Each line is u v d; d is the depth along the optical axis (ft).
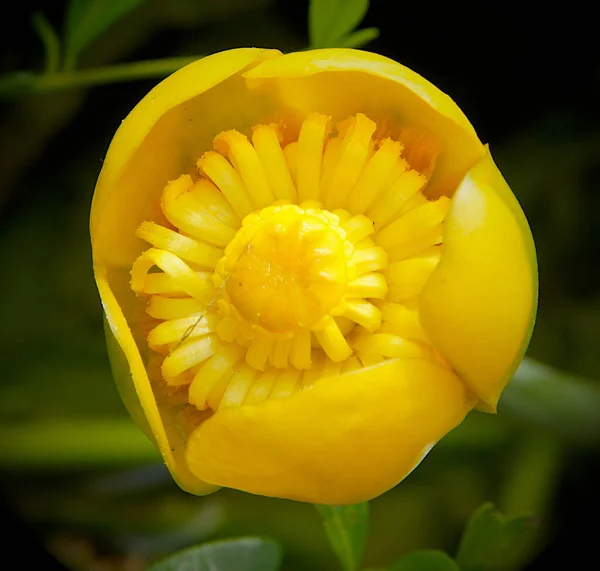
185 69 0.69
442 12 0.94
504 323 0.68
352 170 0.71
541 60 0.94
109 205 0.71
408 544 0.91
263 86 0.72
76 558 0.90
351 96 0.72
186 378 0.71
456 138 0.70
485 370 0.68
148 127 0.69
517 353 0.69
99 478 0.92
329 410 0.66
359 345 0.71
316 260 0.69
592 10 0.92
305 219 0.70
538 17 0.93
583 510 0.90
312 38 0.79
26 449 0.90
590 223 0.94
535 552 0.85
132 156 0.71
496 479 0.92
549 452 0.90
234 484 0.68
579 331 0.94
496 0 0.93
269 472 0.67
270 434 0.66
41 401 0.94
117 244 0.72
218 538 0.91
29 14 0.93
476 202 0.67
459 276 0.67
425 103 0.70
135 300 0.73
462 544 0.76
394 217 0.71
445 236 0.67
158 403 0.72
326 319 0.70
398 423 0.67
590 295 0.94
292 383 0.70
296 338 0.70
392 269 0.71
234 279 0.69
